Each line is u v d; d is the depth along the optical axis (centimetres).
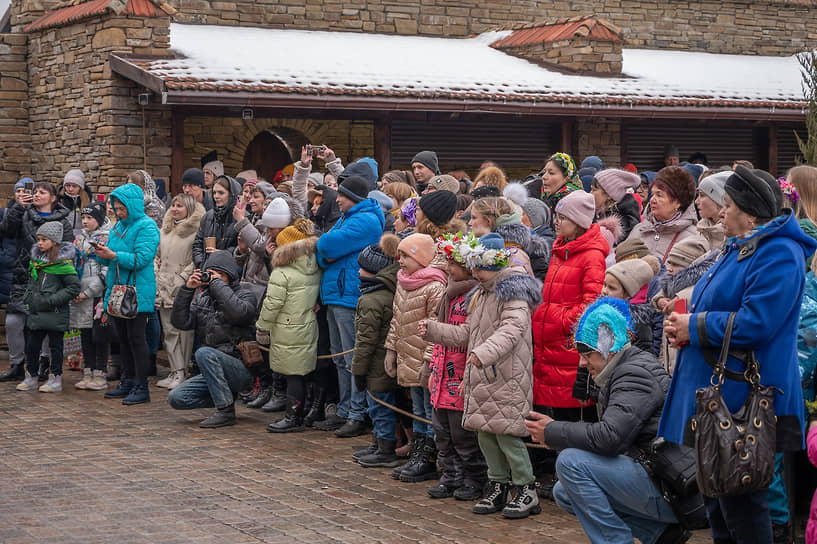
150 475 686
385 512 605
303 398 830
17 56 1577
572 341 617
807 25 2088
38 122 1563
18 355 1052
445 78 1516
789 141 1852
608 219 709
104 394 973
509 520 590
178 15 1688
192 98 1287
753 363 407
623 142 1712
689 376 422
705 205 555
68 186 1083
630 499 463
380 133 1519
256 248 886
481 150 1672
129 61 1345
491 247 591
